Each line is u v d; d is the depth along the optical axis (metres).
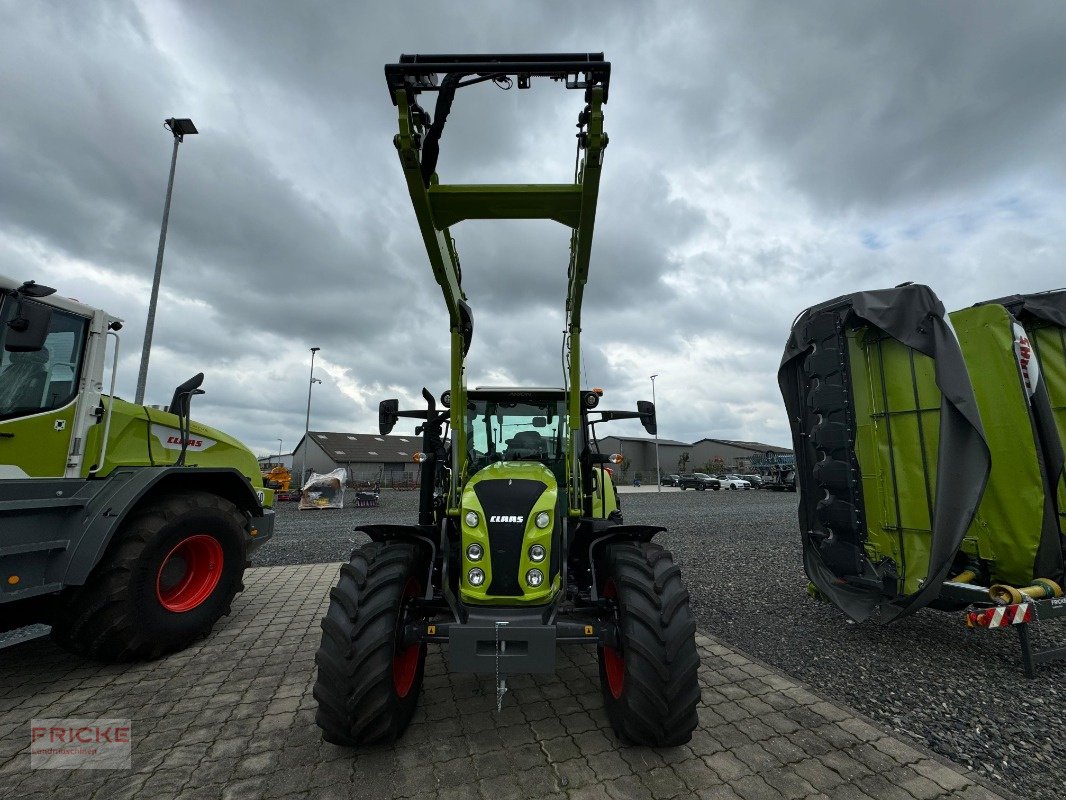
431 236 3.04
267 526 5.55
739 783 2.37
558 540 3.10
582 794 2.29
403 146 2.62
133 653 3.68
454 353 3.54
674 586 2.70
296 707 3.14
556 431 4.38
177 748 2.68
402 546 3.00
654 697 2.47
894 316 4.15
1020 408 3.87
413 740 2.75
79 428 3.77
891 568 4.28
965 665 3.80
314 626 4.73
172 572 4.12
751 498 24.48
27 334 3.28
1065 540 4.53
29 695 3.30
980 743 2.75
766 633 4.52
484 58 2.51
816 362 4.98
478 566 2.76
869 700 3.25
